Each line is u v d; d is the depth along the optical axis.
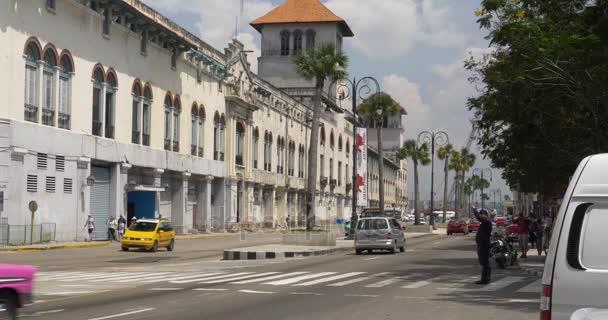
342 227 69.69
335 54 48.88
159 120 53.12
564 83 22.08
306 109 91.44
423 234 71.06
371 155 125.12
